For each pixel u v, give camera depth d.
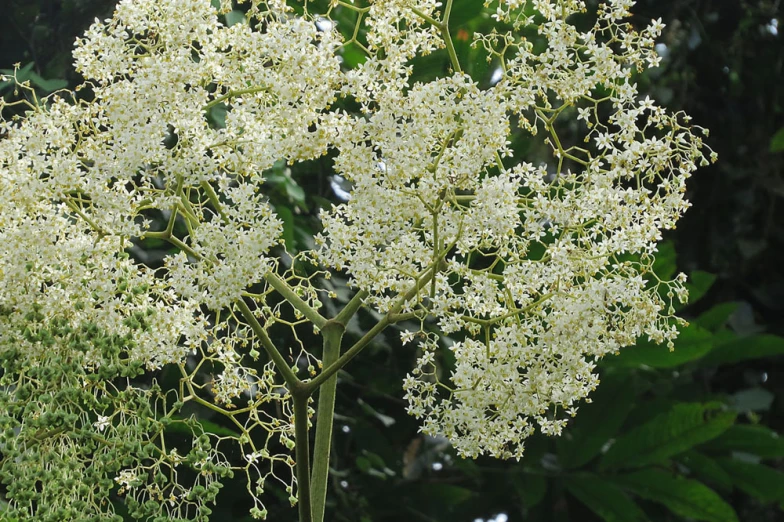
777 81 3.68
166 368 2.22
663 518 2.74
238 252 1.82
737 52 3.66
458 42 2.25
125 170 1.82
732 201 3.52
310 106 1.84
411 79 2.21
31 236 1.82
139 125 1.82
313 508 1.87
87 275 1.83
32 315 1.82
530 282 1.86
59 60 2.37
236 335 1.91
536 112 1.84
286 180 2.24
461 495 2.57
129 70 1.85
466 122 1.82
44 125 1.83
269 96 1.85
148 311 1.83
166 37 1.84
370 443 2.44
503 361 1.86
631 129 1.83
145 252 2.23
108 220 1.82
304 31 1.84
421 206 1.83
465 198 1.85
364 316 2.28
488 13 2.25
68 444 1.83
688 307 3.33
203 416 2.21
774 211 3.70
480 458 2.56
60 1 2.42
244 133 1.84
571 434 2.46
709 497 2.31
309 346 2.28
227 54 1.85
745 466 2.44
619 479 2.36
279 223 1.83
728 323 3.20
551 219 1.84
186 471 2.22
